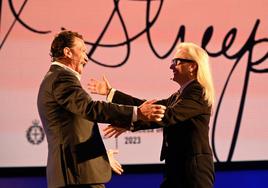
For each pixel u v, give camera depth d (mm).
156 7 4730
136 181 4742
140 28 4699
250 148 4844
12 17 4492
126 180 4727
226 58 4824
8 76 4473
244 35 4871
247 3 4871
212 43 4805
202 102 3066
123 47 4664
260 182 4926
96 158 2979
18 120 4484
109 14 4648
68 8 4582
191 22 4781
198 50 3178
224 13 4832
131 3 4691
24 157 4492
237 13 4855
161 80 4715
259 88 4875
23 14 4512
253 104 4855
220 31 4824
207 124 3111
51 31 4555
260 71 4879
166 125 2996
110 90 3551
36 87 4516
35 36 4527
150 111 2883
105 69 4625
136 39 4684
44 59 4535
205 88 3100
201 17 4793
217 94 4797
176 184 3055
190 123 3068
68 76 2941
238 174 4895
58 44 3041
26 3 4520
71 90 2883
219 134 4789
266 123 4871
